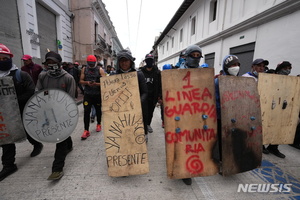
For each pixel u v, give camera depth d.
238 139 1.75
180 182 1.85
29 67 3.71
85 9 10.48
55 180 1.83
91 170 2.04
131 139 1.82
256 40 5.24
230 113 1.71
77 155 2.42
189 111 1.71
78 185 1.76
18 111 1.80
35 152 2.41
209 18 8.32
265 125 2.23
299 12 3.81
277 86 2.23
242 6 5.86
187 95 1.70
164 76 1.66
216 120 1.74
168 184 1.81
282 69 2.62
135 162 1.80
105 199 1.56
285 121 2.32
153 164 2.22
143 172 1.80
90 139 3.03
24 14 5.48
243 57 6.02
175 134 1.68
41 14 7.00
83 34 10.73
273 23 4.56
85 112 2.99
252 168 1.82
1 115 1.74
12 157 1.95
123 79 1.88
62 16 8.81
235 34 6.36
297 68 3.89
